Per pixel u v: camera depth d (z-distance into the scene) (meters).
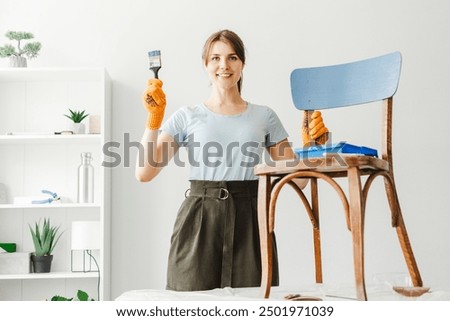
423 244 2.75
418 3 2.85
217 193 1.79
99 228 2.60
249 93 2.82
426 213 2.76
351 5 2.85
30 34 2.72
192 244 1.78
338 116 2.79
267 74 2.83
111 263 2.75
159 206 2.78
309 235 2.74
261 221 1.32
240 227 1.79
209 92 2.82
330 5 2.85
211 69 1.85
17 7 2.88
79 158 2.86
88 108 2.87
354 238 1.22
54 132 2.76
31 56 2.75
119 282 2.74
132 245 2.76
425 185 2.77
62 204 2.62
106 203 2.65
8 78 2.79
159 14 2.87
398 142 2.79
